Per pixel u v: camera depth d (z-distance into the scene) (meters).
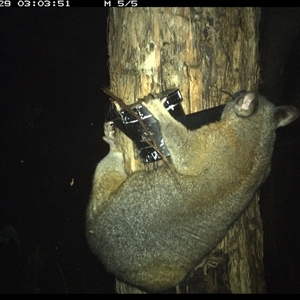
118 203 0.61
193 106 0.58
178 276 0.59
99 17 1.49
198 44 0.57
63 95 1.54
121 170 0.64
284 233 1.36
